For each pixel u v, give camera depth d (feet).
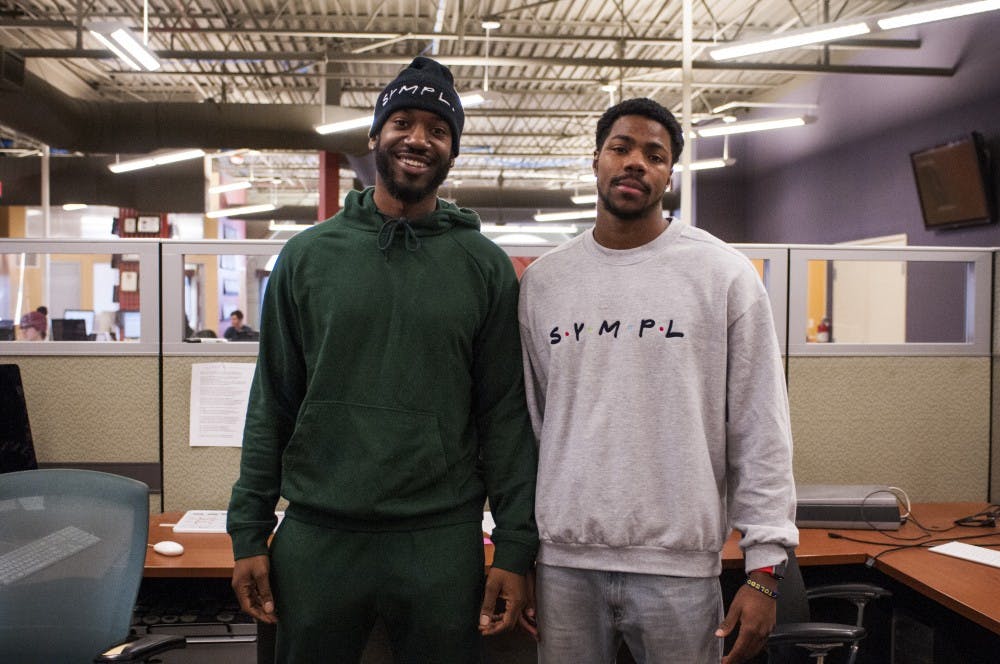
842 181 23.89
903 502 6.63
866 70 19.25
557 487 3.68
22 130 19.89
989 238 17.72
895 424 6.61
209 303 31.14
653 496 3.56
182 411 6.15
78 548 4.45
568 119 31.65
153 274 6.07
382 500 3.58
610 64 19.72
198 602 5.67
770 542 3.47
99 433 6.13
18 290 31.73
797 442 6.54
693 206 31.73
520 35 19.65
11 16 19.98
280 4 19.53
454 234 3.94
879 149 21.95
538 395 4.03
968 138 17.79
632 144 3.74
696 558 3.58
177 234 33.27
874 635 6.36
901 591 6.13
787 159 27.40
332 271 3.73
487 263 3.92
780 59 25.03
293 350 3.85
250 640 5.40
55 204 30.83
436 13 20.11
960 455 6.68
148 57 14.25
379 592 3.63
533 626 3.93
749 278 3.70
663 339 3.59
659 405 3.59
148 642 3.95
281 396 3.92
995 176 17.48
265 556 3.74
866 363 6.57
